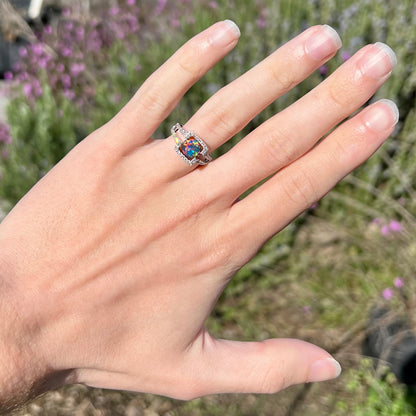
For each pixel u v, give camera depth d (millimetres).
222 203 187
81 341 180
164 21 889
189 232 187
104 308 182
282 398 504
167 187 187
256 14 821
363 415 483
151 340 188
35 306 174
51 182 189
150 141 192
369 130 178
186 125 189
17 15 1078
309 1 741
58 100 782
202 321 193
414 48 689
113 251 183
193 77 187
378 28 693
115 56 774
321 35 178
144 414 501
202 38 185
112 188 186
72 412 500
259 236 189
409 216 597
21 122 643
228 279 193
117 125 189
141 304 186
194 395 197
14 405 173
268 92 186
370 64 173
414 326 527
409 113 699
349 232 641
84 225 183
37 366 173
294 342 207
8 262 177
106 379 191
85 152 190
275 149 184
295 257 649
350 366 535
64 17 983
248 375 198
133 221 185
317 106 182
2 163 675
